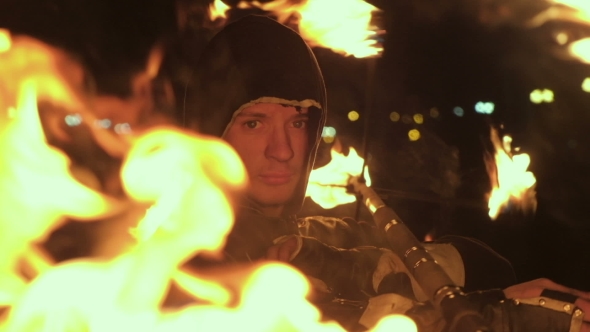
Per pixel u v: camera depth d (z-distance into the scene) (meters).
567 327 1.36
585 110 4.09
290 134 1.78
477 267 1.72
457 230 3.10
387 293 1.56
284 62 1.76
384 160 3.21
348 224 1.95
